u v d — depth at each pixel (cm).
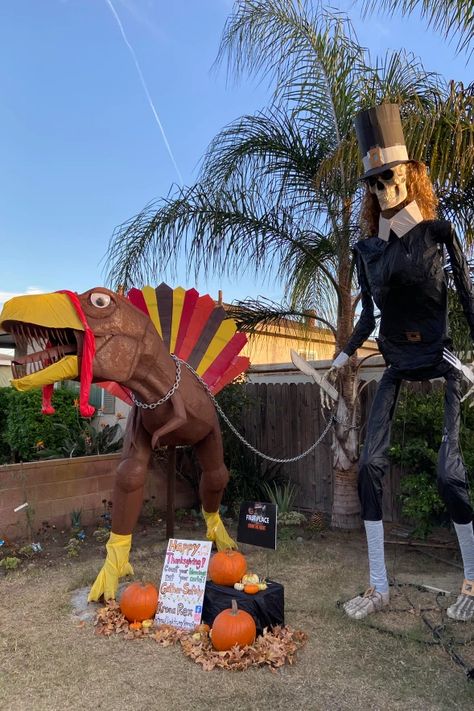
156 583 491
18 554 581
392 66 600
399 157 403
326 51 625
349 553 591
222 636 350
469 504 418
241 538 431
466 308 430
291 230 680
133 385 444
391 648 367
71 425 922
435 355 434
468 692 314
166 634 378
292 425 814
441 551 596
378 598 430
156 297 532
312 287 745
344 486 689
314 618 415
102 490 709
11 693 318
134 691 318
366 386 743
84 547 611
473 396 520
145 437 473
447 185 506
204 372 529
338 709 299
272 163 668
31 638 387
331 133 641
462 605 414
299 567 543
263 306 731
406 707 301
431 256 408
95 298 416
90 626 404
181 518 743
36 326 401
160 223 675
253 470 779
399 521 715
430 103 520
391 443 603
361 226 482
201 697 311
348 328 690
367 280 462
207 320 545
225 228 669
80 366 405
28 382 384
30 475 638
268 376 1131
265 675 333
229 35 670
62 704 307
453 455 422
